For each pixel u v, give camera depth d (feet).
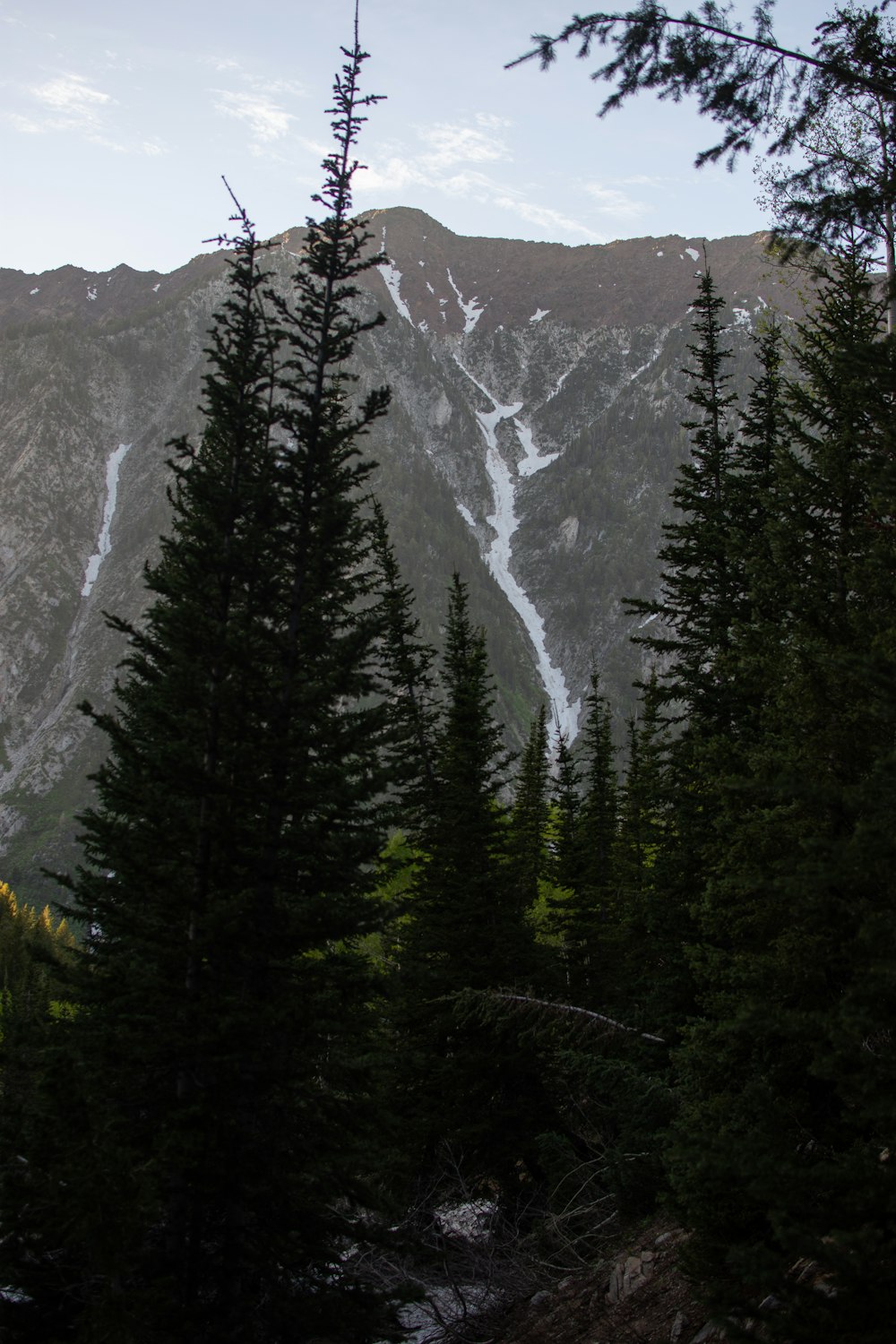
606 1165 59.26
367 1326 48.39
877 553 34.17
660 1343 36.45
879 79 28.66
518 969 87.45
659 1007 57.26
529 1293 52.95
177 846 50.24
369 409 54.03
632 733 111.55
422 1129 77.20
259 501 51.72
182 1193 45.75
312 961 54.85
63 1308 43.88
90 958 57.26
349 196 54.03
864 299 45.11
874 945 27.99
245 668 49.93
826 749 35.76
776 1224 26.22
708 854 43.09
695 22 27.17
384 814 53.42
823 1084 36.78
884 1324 25.05
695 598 66.23
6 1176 40.70
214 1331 43.52
